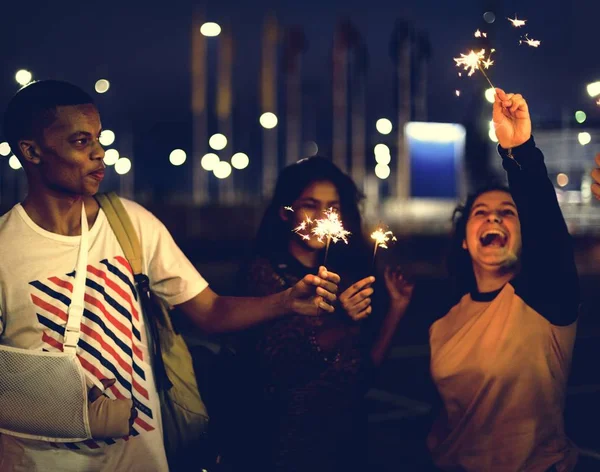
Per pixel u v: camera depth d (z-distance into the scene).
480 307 3.72
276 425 3.55
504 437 3.58
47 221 3.02
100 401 2.92
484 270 3.76
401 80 24.30
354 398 3.66
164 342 3.21
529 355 3.54
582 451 5.96
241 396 3.65
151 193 27.84
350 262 4.07
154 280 3.24
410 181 26.27
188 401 3.21
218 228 25.03
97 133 3.04
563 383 3.61
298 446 3.55
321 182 3.87
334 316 3.60
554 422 3.59
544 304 3.48
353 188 4.05
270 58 24.67
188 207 25.17
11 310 2.93
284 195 3.91
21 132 2.99
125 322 3.05
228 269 20.17
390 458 5.73
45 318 2.93
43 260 2.96
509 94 3.28
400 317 4.06
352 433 3.68
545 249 3.33
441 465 3.77
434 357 3.78
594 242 25.20
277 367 3.54
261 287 3.75
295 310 3.19
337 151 25.19
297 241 3.88
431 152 26.39
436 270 20.03
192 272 3.26
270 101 24.84
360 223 4.07
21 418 2.91
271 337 3.54
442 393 3.75
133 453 3.05
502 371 3.56
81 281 2.97
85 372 2.94
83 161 2.98
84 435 2.92
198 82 25.14
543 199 3.29
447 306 3.97
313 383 3.55
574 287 3.42
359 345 3.67
